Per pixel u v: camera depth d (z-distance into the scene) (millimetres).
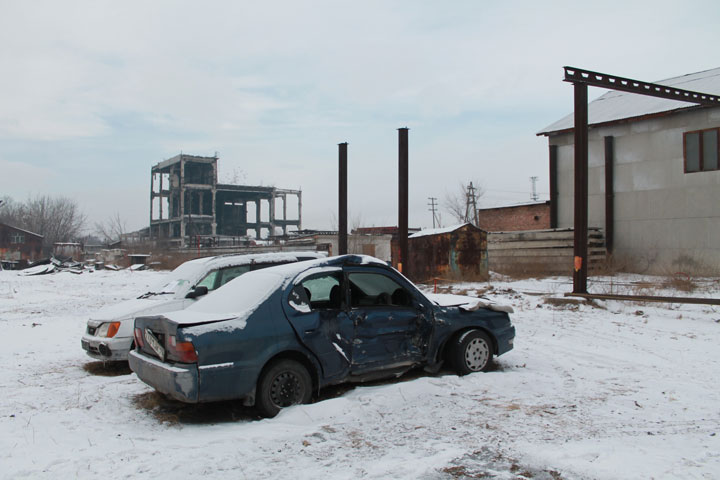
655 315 12125
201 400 5117
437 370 6883
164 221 94062
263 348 5441
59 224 100375
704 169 23594
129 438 4781
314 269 6129
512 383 6457
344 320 6090
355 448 4375
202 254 47156
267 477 3793
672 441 4422
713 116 23359
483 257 23359
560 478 3672
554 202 29328
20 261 52594
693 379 6684
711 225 23312
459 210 69562
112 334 7836
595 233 25703
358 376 6180
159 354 5586
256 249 41188
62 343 10344
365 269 6473
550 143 29516
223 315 5582
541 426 4887
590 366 7477
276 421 5234
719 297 14742
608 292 16109
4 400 6148
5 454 4340
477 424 4973
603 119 27141
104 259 60344
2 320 14211
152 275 36906
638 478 3609
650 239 25266
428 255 22578
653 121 25344
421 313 6711
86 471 3943
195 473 3869
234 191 97000
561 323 11445
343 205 20516
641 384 6461
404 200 18312
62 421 5328
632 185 26000
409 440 4551
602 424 4949
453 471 3824
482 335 7121
